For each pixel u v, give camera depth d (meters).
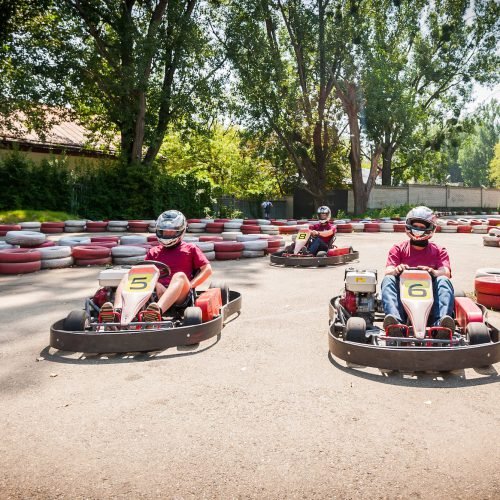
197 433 2.92
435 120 34.62
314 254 10.55
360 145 29.72
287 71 27.50
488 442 2.79
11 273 9.17
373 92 27.52
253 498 2.30
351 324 4.19
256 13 24.58
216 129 32.81
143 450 2.72
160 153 32.34
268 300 6.83
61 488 2.38
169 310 4.99
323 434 2.90
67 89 21.52
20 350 4.56
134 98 22.67
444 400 3.39
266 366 4.10
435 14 31.67
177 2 22.12
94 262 10.31
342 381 3.75
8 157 21.33
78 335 4.24
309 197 32.78
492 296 6.23
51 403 3.35
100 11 21.48
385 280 4.52
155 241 12.43
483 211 42.44
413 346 4.00
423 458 2.63
